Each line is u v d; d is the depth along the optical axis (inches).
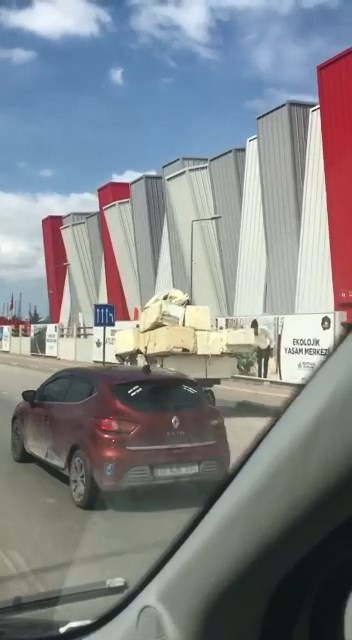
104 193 2687.0
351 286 1269.7
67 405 313.9
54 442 314.3
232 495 88.3
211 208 2012.8
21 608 126.3
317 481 78.1
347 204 1275.8
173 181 2110.0
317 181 1460.4
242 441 415.8
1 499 286.7
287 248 1571.1
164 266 2230.6
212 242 2003.0
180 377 305.9
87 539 221.0
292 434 81.1
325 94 1317.7
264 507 83.0
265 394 810.2
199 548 90.4
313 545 80.6
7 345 2329.0
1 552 207.8
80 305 2938.0
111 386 291.3
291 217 1556.3
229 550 86.5
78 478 282.2
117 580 134.1
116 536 222.4
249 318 991.6
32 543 219.1
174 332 678.5
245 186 1779.0
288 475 80.8
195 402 297.4
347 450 76.0
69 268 3043.8
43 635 111.5
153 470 276.2
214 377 699.4
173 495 281.3
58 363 1553.9
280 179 1584.6
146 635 96.0
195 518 97.6
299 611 84.9
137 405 283.9
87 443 279.6
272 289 1620.3
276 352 934.4
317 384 80.4
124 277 2508.6
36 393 360.5
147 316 718.5
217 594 87.3
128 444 274.7
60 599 125.8
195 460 283.9
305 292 1475.1
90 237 2861.7
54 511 266.4
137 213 2380.7
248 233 1760.6
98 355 1384.1
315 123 1462.8
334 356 80.1
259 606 85.1
